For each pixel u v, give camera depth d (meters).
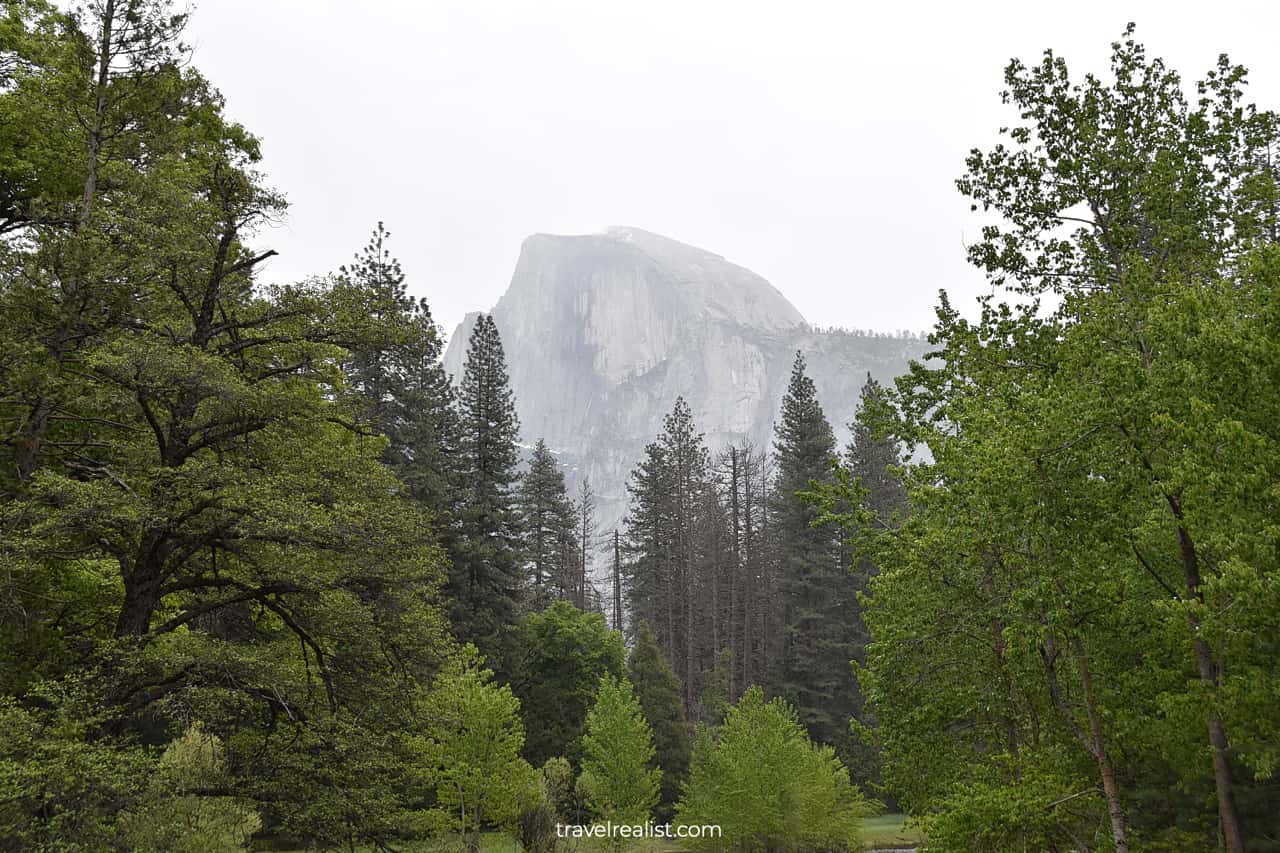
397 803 17.34
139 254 16.02
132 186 16.86
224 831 16.81
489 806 28.48
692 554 75.25
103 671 14.59
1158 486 11.77
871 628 18.06
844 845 37.34
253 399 16.11
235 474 15.34
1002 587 14.83
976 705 16.31
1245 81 19.38
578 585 82.00
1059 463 12.76
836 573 58.81
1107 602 12.80
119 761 12.70
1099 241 20.52
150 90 18.42
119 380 15.10
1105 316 14.36
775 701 37.97
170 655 14.58
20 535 13.55
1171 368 12.01
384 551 16.92
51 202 16.83
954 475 15.27
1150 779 14.10
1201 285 12.96
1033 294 20.94
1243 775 12.41
